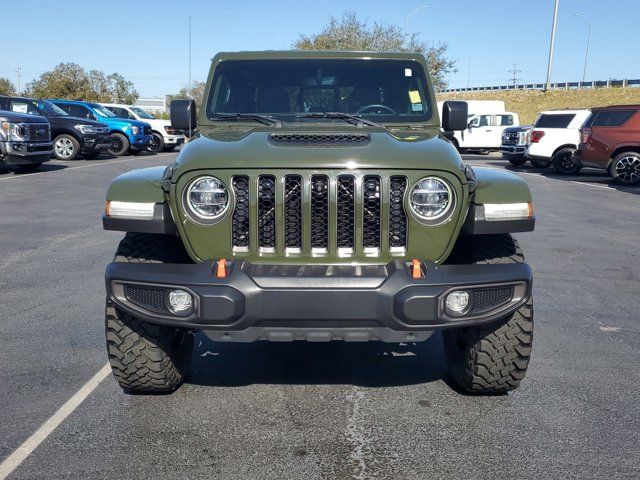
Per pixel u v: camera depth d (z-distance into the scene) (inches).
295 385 174.1
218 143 155.5
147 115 1135.0
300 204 143.2
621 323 228.5
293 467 132.0
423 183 143.5
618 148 682.2
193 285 136.9
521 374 157.2
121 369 156.6
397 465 132.9
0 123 637.3
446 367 187.8
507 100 2461.9
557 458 135.6
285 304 135.6
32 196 526.0
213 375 180.7
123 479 127.0
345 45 1626.5
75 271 293.7
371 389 171.6
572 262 323.6
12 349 197.6
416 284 136.3
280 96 195.9
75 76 2105.1
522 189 151.9
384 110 196.2
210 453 137.3
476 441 143.0
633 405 161.6
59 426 148.8
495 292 142.9
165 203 149.2
